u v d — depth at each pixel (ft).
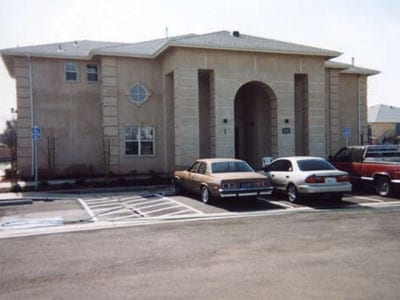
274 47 68.08
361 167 50.39
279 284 18.35
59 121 74.59
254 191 41.24
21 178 69.97
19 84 72.49
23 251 25.45
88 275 20.34
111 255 24.06
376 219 33.88
